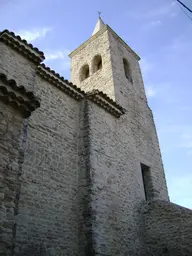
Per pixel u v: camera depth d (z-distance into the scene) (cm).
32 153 916
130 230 1117
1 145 607
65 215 928
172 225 1141
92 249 881
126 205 1163
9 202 569
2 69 873
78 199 1006
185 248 1058
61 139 1061
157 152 1642
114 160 1214
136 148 1453
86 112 1202
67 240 892
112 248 965
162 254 1107
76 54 2217
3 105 656
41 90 1082
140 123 1638
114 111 1352
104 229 969
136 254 1085
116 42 2022
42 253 795
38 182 889
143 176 1483
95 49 2016
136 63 2150
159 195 1423
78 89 1220
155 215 1215
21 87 690
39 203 859
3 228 534
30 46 984
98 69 1978
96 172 1060
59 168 992
